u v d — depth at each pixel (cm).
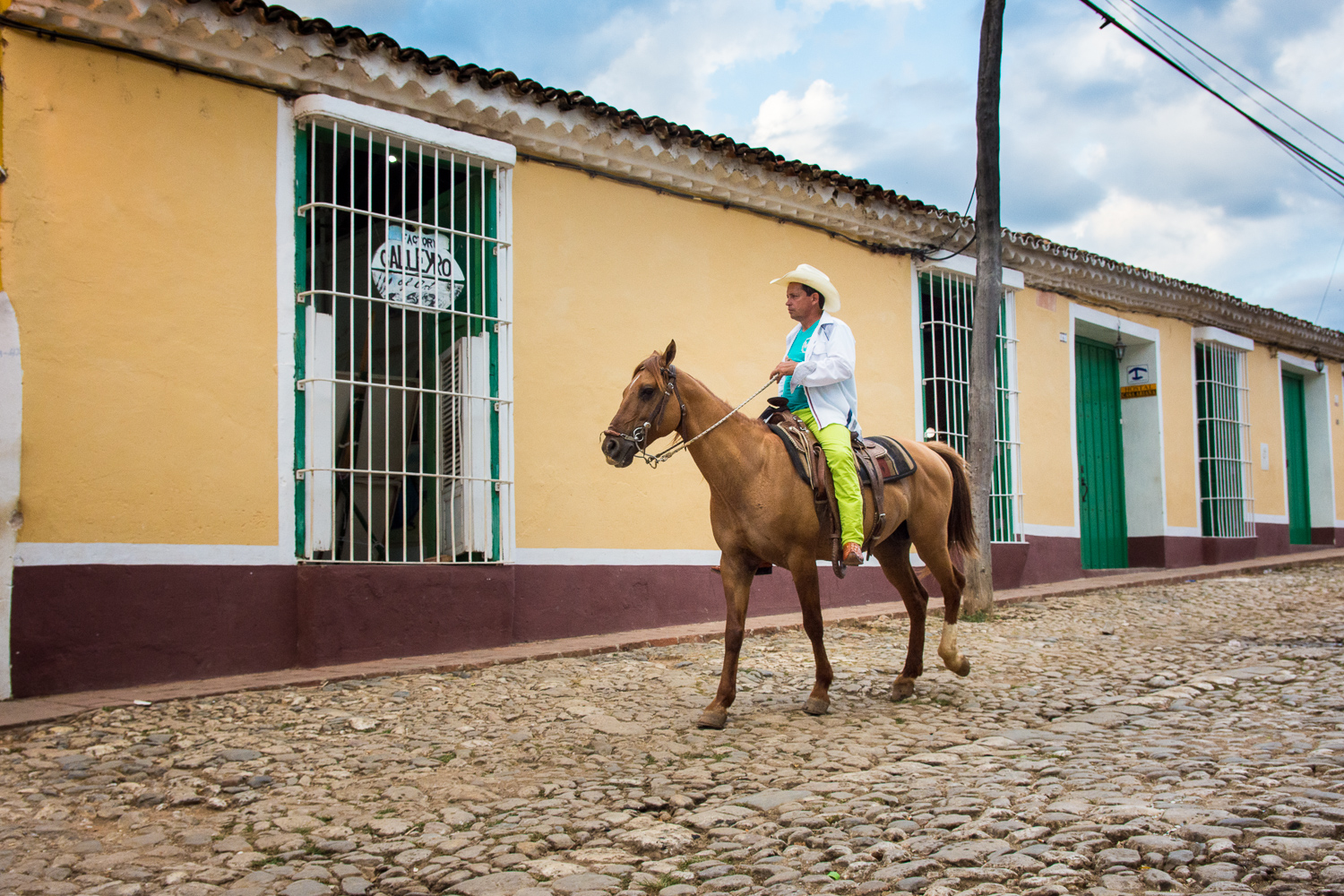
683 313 906
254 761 476
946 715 550
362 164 777
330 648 671
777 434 560
